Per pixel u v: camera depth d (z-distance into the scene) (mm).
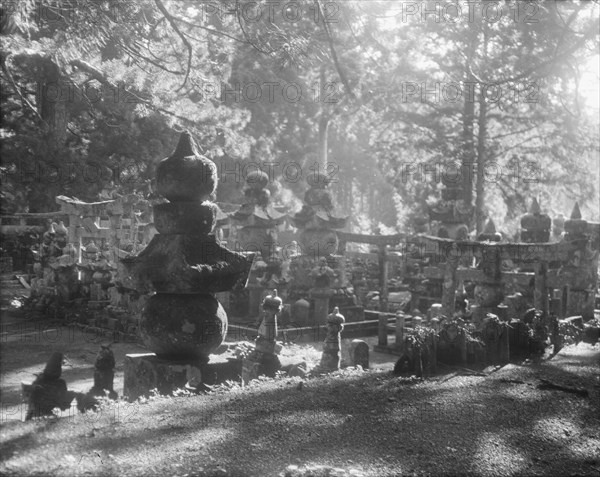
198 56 16781
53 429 7406
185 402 8852
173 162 9898
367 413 8516
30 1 12516
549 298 18672
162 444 7012
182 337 9617
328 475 6316
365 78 34688
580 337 15305
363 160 54812
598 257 20281
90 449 6750
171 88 20125
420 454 7102
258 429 7664
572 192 42500
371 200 59906
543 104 37531
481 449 7344
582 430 8258
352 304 21609
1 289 23500
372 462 6805
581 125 39469
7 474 5969
